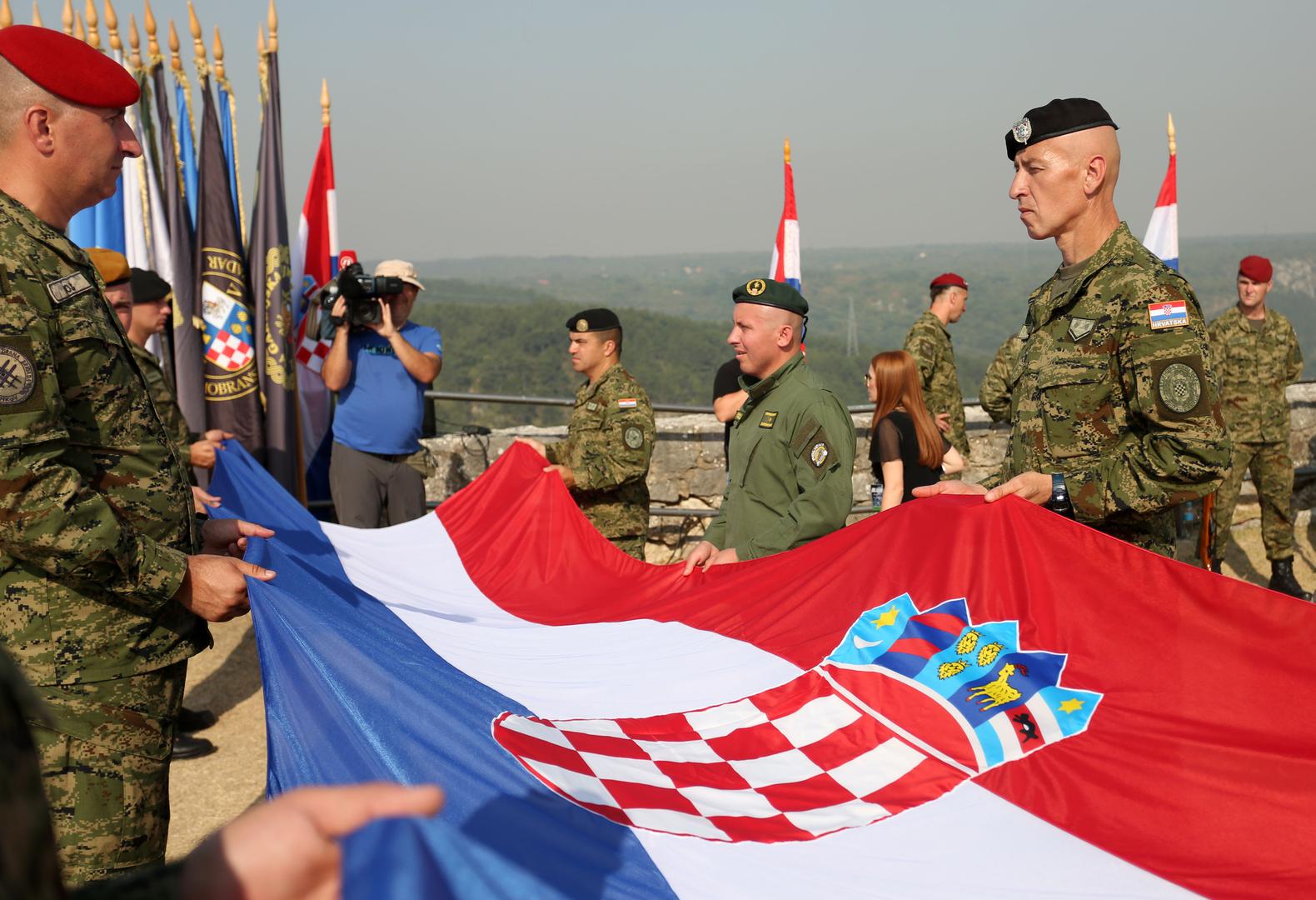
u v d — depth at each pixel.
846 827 2.12
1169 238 6.58
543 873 1.71
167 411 4.51
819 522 3.47
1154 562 2.50
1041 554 2.68
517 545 3.97
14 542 2.03
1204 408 2.60
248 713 5.02
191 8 6.14
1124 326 2.74
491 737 2.13
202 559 2.29
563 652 3.04
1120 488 2.70
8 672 0.52
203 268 6.26
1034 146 2.88
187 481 2.48
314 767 1.99
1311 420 7.93
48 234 2.16
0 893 0.46
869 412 7.70
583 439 4.89
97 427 2.23
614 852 1.85
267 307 6.38
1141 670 2.45
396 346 5.78
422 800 0.72
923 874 1.95
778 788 2.27
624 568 3.80
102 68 2.27
